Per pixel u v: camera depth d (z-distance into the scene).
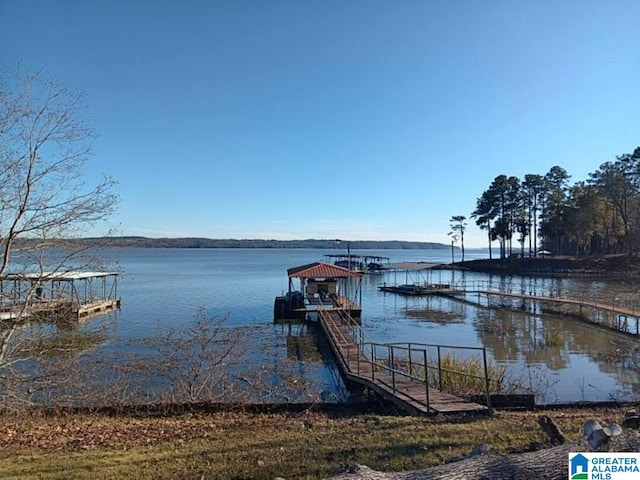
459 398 9.48
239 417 8.69
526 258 77.06
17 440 6.99
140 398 11.61
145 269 88.31
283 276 69.06
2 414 8.83
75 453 6.28
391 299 43.47
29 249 9.56
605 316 30.11
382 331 26.53
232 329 26.02
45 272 9.93
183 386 11.44
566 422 7.54
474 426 7.21
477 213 84.00
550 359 18.95
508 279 60.66
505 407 9.41
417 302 41.12
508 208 78.44
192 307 35.06
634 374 16.28
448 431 6.93
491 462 4.21
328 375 16.20
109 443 6.79
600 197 63.12
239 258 157.88
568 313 32.06
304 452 6.19
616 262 63.00
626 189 61.09
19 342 9.86
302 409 9.63
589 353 20.19
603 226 66.56
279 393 12.99
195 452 6.26
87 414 9.02
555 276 62.31
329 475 5.45
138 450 6.39
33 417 8.65
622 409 9.17
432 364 14.90
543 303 36.59
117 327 25.48
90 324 25.62
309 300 35.22
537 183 75.75
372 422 7.77
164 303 37.34
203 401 9.85
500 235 79.56
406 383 11.38
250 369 16.20
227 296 42.69
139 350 18.61
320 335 24.88
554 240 88.69
